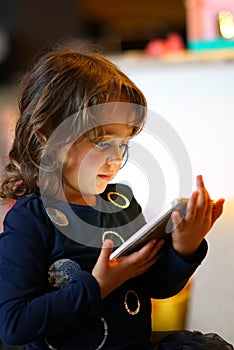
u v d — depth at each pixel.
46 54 1.58
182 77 3.09
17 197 1.55
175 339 1.58
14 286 1.38
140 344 1.52
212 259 2.40
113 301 1.50
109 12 5.68
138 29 5.37
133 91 1.50
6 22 5.83
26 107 1.50
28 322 1.34
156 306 2.30
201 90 3.03
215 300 2.33
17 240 1.42
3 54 5.64
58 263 1.44
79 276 1.39
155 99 3.04
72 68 1.47
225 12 3.45
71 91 1.44
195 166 2.63
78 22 5.86
